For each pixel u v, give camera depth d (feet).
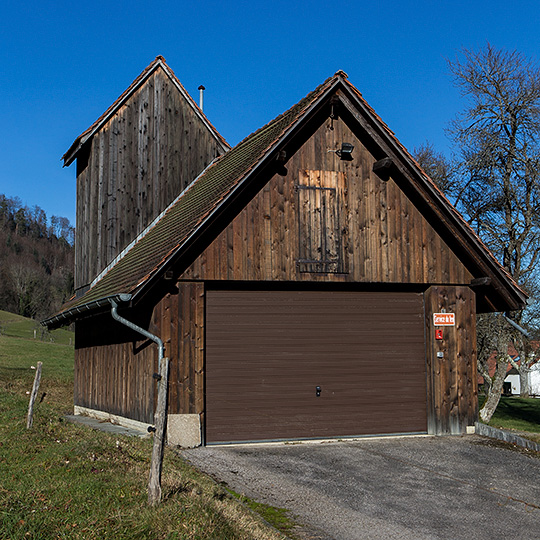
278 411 37.35
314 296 38.96
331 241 38.93
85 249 59.67
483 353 82.58
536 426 85.25
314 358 38.45
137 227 53.83
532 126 73.92
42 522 18.12
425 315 41.14
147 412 36.65
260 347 37.50
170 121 54.85
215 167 51.44
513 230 76.02
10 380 71.61
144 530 18.24
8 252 361.30
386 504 25.50
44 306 316.19
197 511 20.16
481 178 76.33
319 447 35.70
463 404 40.65
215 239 36.60
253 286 37.78
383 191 40.42
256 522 21.48
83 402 53.42
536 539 22.49
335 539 21.22
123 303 34.35
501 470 31.68
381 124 38.91
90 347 52.03
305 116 37.55
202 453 33.14
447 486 28.53
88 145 58.95
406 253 40.42
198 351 35.83
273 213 37.93
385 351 39.93
